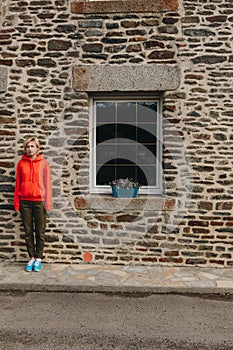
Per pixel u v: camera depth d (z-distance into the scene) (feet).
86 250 17.16
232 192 16.55
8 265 16.88
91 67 16.84
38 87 17.10
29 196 15.94
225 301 13.43
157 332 11.06
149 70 16.65
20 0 17.07
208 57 16.49
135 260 17.02
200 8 16.49
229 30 16.42
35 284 14.43
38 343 10.36
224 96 16.48
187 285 14.43
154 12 16.66
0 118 17.20
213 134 16.53
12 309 12.67
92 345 10.27
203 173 16.61
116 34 16.84
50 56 17.03
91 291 14.33
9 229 17.37
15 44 17.11
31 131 17.16
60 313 12.36
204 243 16.70
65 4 16.94
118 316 12.15
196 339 10.66
